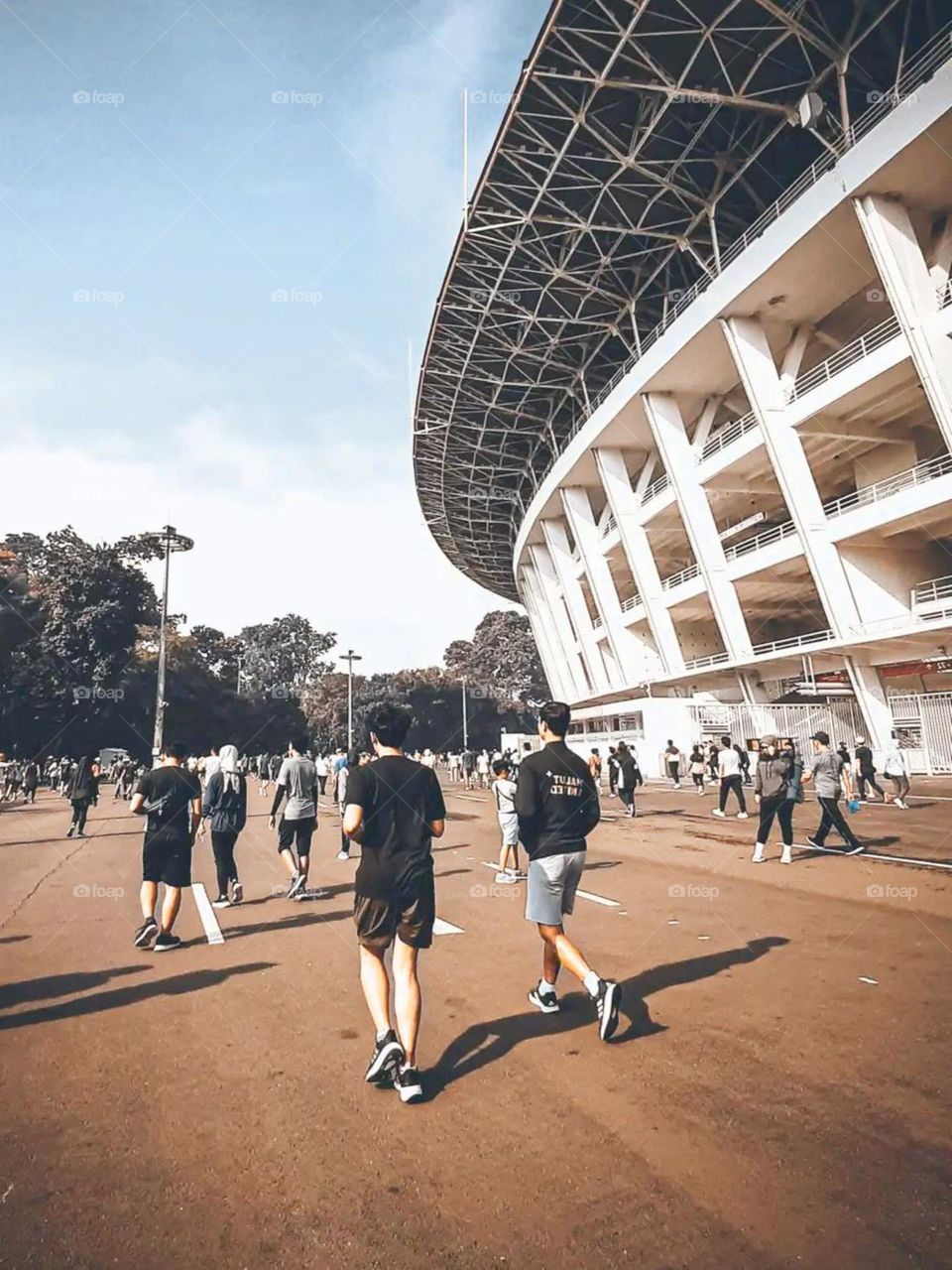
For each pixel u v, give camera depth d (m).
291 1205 2.55
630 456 40.03
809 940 6.00
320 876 10.41
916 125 19.62
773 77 23.50
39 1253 2.29
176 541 36.31
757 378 27.09
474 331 37.72
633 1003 4.55
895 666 25.14
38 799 31.00
